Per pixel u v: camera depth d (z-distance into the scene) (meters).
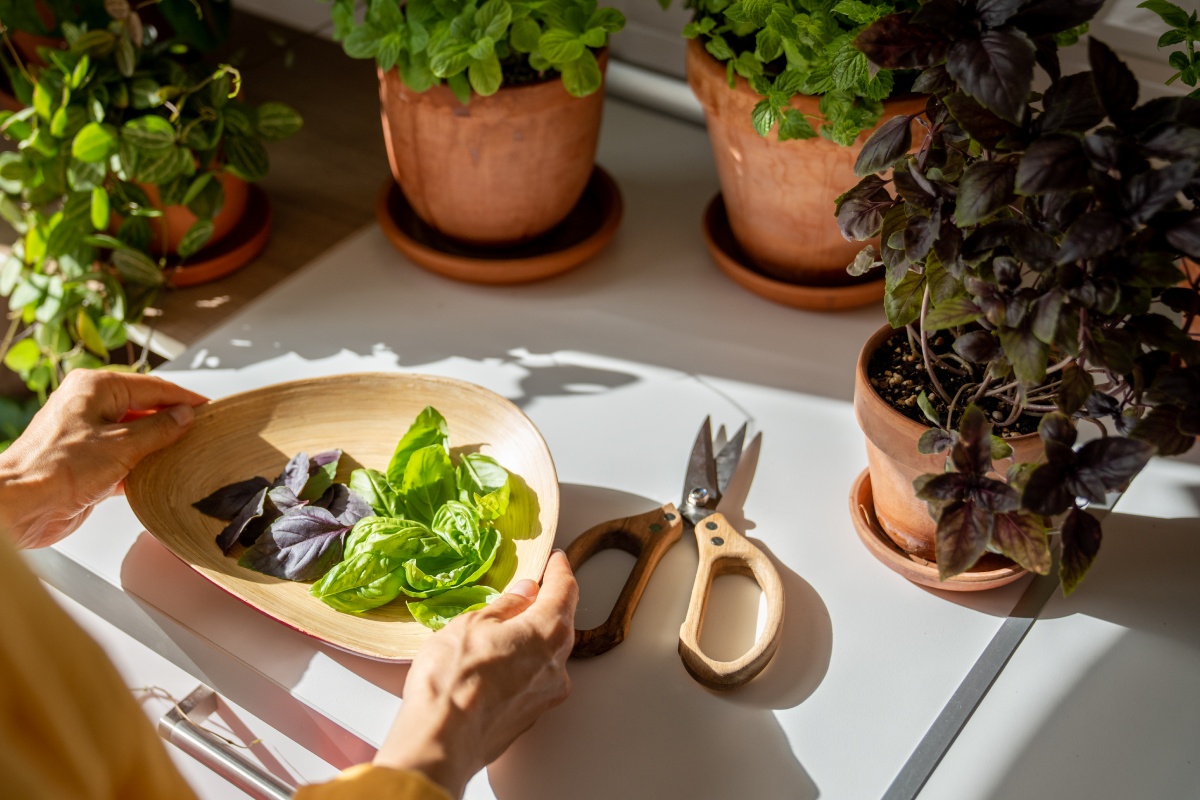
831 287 0.97
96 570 0.75
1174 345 0.52
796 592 0.73
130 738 0.34
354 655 0.69
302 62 1.33
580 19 0.87
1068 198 0.49
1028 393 0.65
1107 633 0.70
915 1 0.73
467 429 0.81
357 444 0.82
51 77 0.95
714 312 0.98
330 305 0.99
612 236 1.03
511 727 0.60
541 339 0.95
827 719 0.66
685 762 0.63
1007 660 0.68
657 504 0.79
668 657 0.70
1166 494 0.79
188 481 0.77
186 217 1.01
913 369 0.70
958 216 0.50
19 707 0.31
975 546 0.52
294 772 0.73
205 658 0.71
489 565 0.69
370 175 1.17
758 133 0.79
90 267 0.99
